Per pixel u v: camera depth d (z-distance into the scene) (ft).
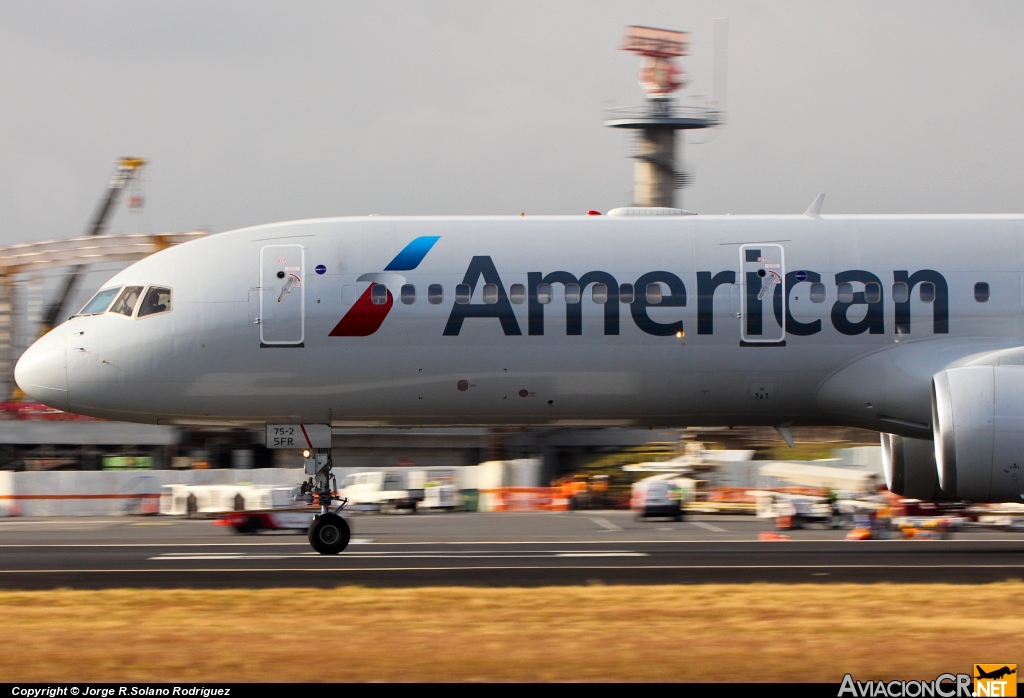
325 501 255.70
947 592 180.45
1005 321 246.68
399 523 374.22
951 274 248.73
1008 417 224.74
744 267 248.52
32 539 310.04
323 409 252.01
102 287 263.49
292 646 141.28
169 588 192.54
